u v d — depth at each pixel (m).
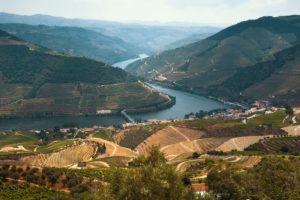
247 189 96.06
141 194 65.38
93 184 124.88
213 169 101.38
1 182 117.62
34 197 109.75
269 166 110.44
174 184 68.38
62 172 134.12
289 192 90.62
